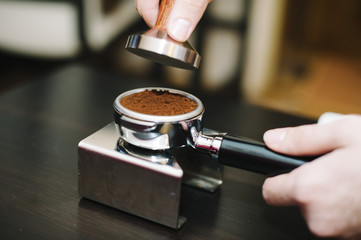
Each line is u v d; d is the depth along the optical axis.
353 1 2.40
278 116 0.52
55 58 1.11
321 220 0.28
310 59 2.02
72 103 0.53
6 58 1.17
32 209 0.33
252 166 0.32
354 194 0.27
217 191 0.38
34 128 0.46
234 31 1.07
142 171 0.32
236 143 0.33
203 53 1.11
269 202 0.31
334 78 1.75
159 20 0.34
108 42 1.12
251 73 1.23
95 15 1.07
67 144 0.43
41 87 0.58
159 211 0.32
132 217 0.33
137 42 0.32
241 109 0.54
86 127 0.47
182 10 0.32
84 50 1.11
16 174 0.37
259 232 0.33
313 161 0.28
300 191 0.28
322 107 1.40
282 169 0.31
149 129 0.31
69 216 0.33
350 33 2.43
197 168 0.38
